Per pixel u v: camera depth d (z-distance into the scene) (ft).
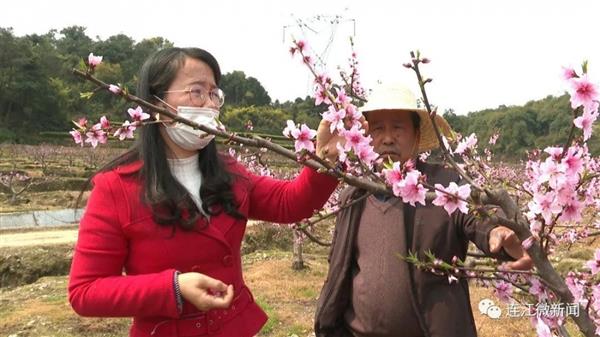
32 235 40.83
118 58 212.02
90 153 106.32
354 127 5.36
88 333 19.74
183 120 5.17
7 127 159.22
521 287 6.17
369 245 7.95
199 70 6.06
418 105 7.76
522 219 5.22
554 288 5.31
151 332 5.96
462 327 7.36
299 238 30.48
